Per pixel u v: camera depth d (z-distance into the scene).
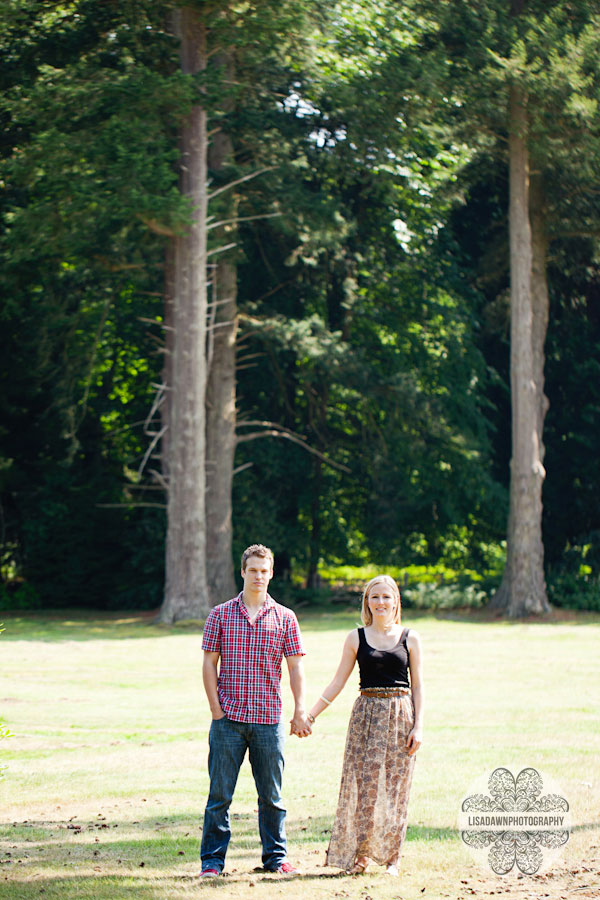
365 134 28.25
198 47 25.53
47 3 24.27
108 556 34.47
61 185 23.64
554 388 35.47
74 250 26.11
